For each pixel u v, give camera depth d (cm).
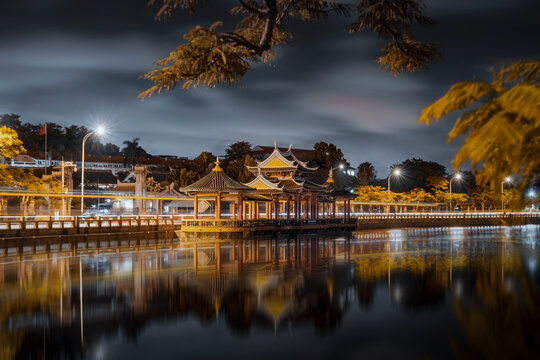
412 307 2598
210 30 1473
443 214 12325
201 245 6203
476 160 920
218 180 7000
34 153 18488
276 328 2223
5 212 8125
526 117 911
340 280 3441
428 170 16600
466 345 1945
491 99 992
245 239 7031
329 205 10338
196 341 2041
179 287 3183
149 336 2116
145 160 19262
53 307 2633
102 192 10344
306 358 1834
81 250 5550
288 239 7294
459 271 3888
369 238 7719
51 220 5931
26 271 3881
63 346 1988
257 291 3050
